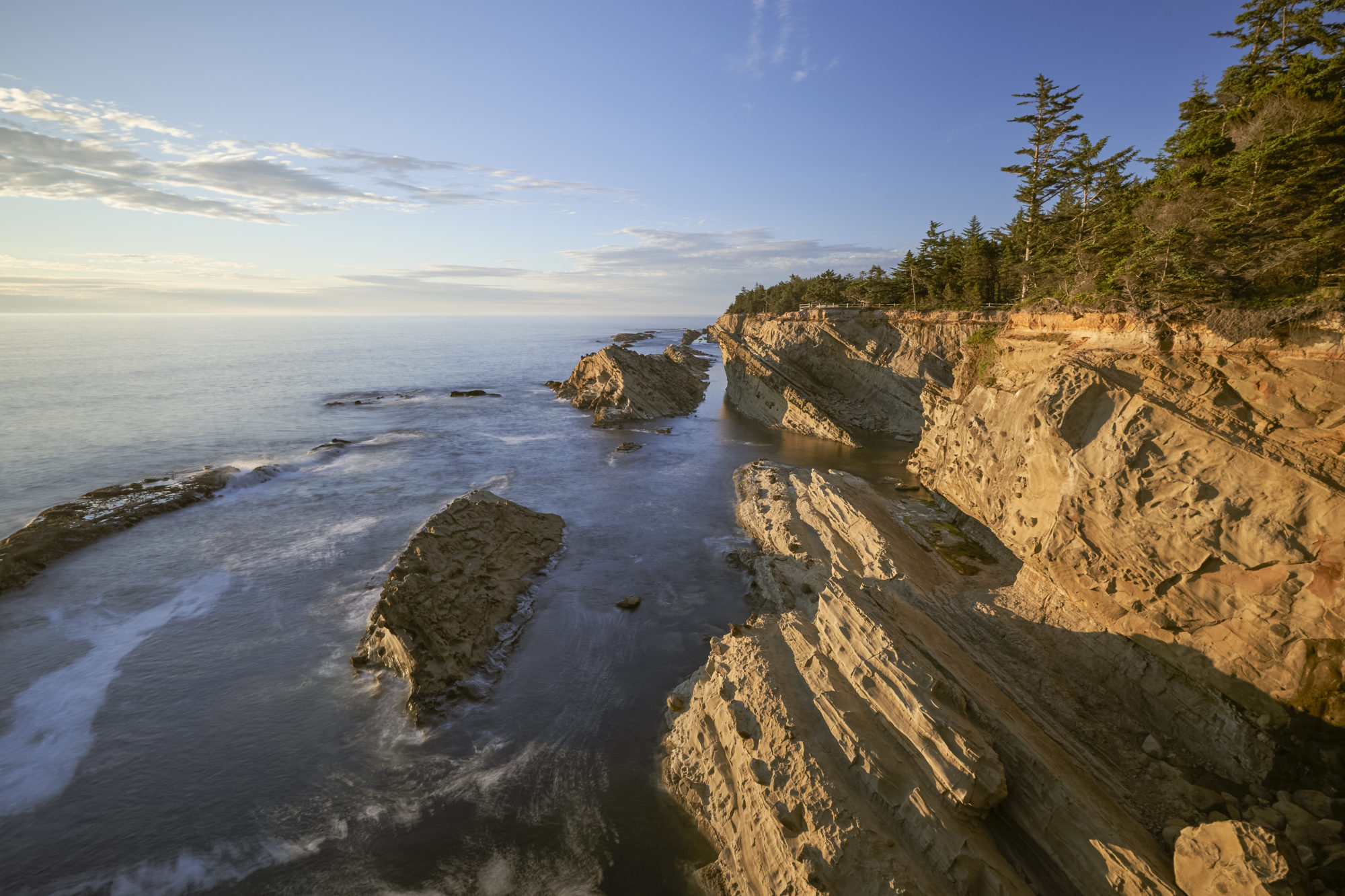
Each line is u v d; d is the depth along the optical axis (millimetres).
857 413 73938
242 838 17328
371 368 129625
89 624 28094
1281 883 11680
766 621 23828
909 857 14109
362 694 23375
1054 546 22328
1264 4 33250
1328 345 17297
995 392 33375
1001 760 16469
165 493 43625
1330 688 15539
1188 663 18359
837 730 16875
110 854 16781
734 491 48625
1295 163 22094
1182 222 24125
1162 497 19328
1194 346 20953
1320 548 15883
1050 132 54250
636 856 16844
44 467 51094
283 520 41031
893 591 26188
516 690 24000
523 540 35188
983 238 72375
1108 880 13664
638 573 34000
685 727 20391
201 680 24203
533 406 88125
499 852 16922
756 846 15500
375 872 16344
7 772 19453
